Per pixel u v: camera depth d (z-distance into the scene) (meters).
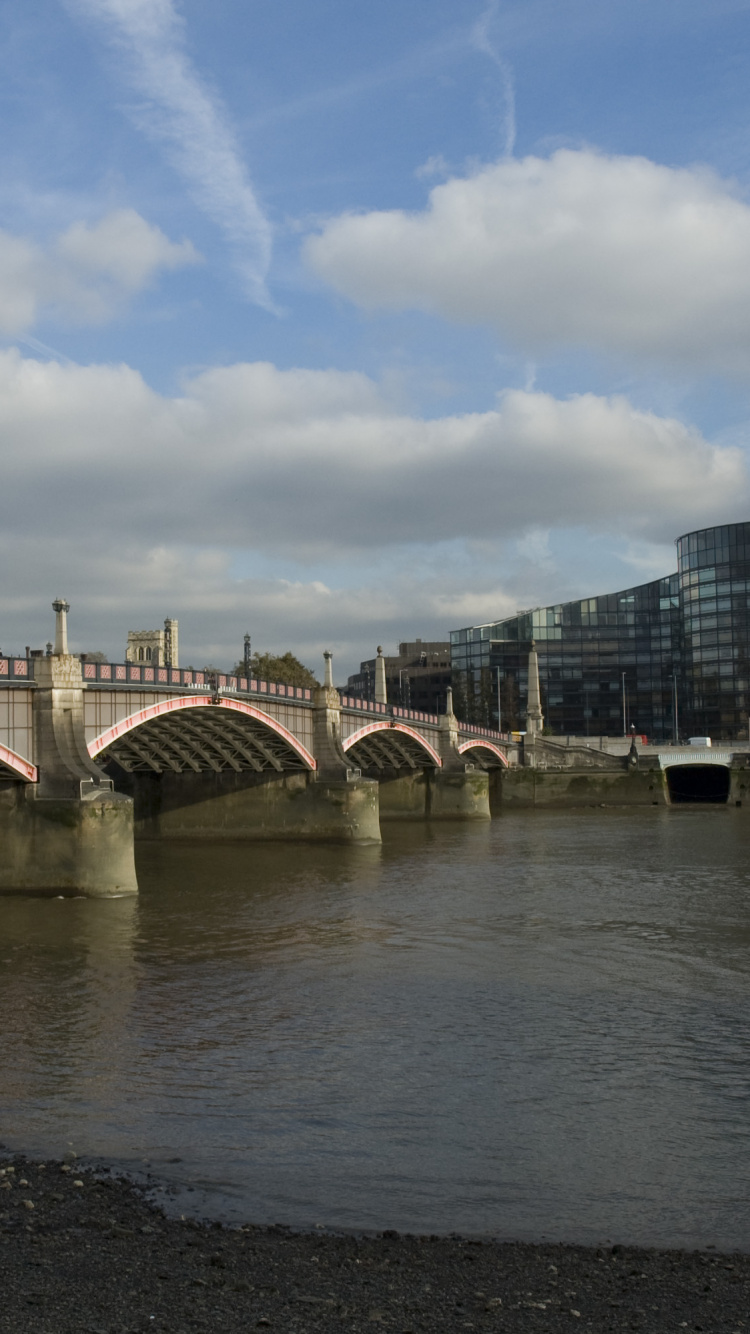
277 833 89.31
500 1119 24.25
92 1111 24.81
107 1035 31.11
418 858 76.81
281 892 59.12
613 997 35.47
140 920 49.91
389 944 44.28
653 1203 20.02
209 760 87.62
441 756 119.75
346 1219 19.22
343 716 93.62
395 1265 17.03
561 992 36.12
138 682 65.12
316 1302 15.49
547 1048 29.66
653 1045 29.92
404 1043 30.16
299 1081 26.88
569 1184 20.83
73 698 59.88
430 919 50.31
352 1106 25.09
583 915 51.47
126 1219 18.80
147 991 36.34
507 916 51.19
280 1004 34.59
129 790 93.44
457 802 117.12
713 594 185.25
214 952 42.69
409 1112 24.69
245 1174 21.22
